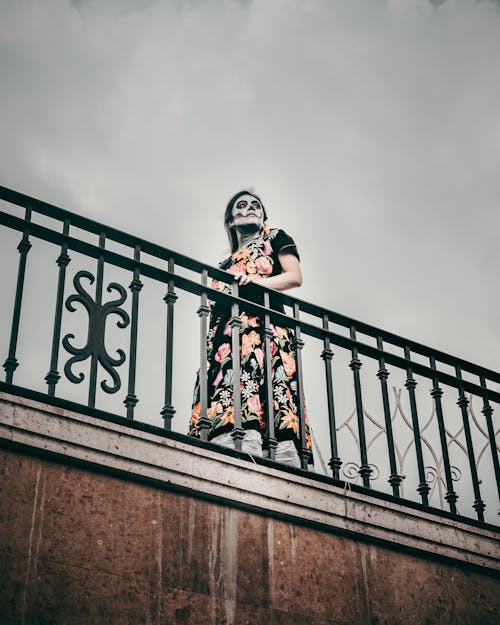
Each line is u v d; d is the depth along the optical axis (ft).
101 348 16.51
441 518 18.38
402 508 17.98
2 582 13.82
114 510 15.17
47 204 17.38
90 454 15.19
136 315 17.28
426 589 17.60
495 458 20.66
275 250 20.71
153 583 14.93
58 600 14.08
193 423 19.19
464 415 20.61
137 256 17.87
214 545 15.79
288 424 18.58
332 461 18.01
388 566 17.40
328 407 18.65
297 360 18.84
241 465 16.53
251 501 16.33
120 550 14.90
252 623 15.47
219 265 20.88
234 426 17.58
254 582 15.84
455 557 18.10
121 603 14.52
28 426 14.82
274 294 19.25
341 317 19.88
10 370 15.64
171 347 17.43
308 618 16.06
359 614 16.61
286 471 17.01
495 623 17.97
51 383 15.76
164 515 15.57
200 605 15.16
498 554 18.65
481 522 18.86
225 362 19.15
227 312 19.79
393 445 19.01
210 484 16.07
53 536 14.48
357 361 19.56
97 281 17.20
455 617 17.61
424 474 19.08
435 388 20.44
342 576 16.80
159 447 15.85
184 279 18.10
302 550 16.62
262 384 18.93
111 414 15.57
